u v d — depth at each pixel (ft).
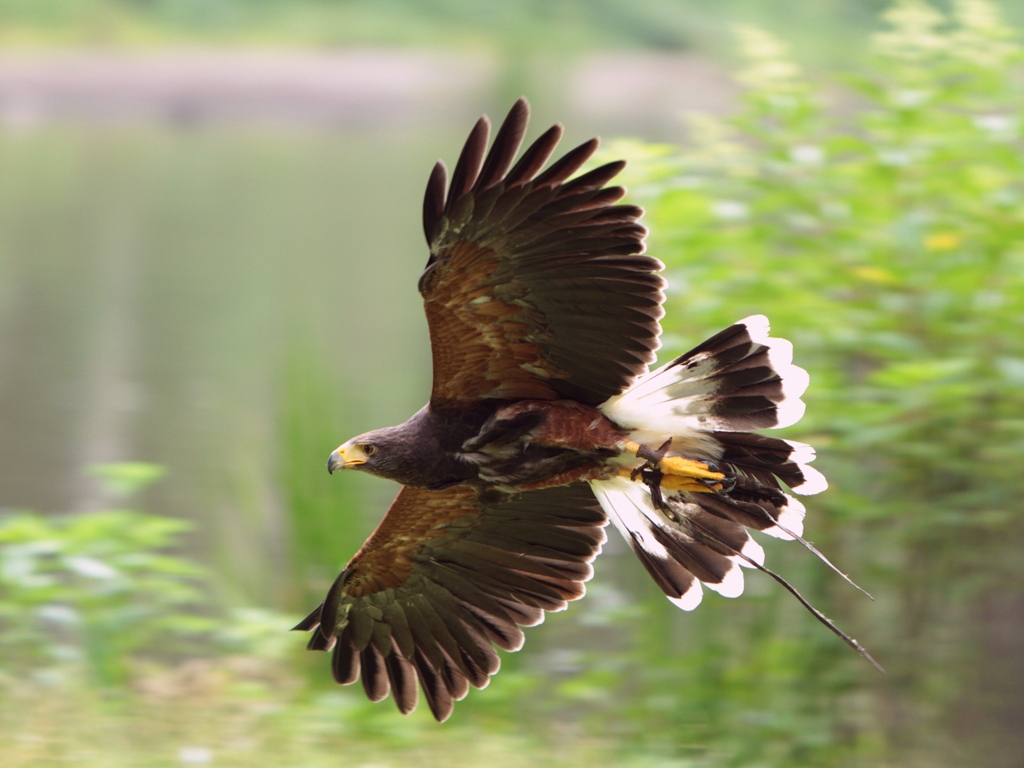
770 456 25.17
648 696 40.70
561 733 40.37
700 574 27.22
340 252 110.22
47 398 70.03
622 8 191.42
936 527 39.63
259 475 54.95
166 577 47.32
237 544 48.52
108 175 137.18
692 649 41.37
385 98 176.55
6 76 166.20
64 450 62.90
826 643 40.14
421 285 24.06
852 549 41.24
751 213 39.45
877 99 39.81
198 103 171.94
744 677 40.09
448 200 23.03
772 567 41.16
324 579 43.80
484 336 25.16
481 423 26.07
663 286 24.13
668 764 37.27
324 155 154.40
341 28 192.03
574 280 24.27
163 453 62.64
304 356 46.73
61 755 35.42
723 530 26.84
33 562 39.40
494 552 29.81
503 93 171.42
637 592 45.78
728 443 25.30
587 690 40.27
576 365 25.40
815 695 39.83
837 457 39.32
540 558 29.76
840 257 39.27
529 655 42.78
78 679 40.91
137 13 184.55
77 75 168.86
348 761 36.52
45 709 38.60
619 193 23.11
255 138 163.22
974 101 40.55
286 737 37.76
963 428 38.29
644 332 24.66
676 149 41.78
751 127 40.29
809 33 118.21
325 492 44.57
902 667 40.42
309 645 30.76
